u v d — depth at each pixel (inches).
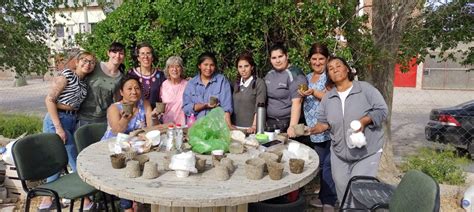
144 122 150.4
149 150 125.1
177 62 165.0
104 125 162.6
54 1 312.7
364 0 217.0
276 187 96.4
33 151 135.6
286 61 156.0
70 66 165.9
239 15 178.1
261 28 181.9
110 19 213.9
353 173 137.3
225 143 124.6
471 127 262.1
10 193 179.6
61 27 345.7
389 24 191.8
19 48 299.9
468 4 203.9
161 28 193.6
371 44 186.5
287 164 115.0
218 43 186.9
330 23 181.3
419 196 95.1
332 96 136.0
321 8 177.8
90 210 167.5
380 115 129.8
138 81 145.7
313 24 181.6
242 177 103.5
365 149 133.5
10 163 176.2
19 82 759.1
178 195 90.3
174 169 102.9
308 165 115.3
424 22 204.8
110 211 164.7
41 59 311.6
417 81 781.9
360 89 132.3
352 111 131.4
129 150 116.0
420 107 551.2
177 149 125.0
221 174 100.8
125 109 135.5
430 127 281.4
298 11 182.2
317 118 152.1
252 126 157.2
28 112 476.1
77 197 127.5
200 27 183.2
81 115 167.6
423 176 98.1
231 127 151.3
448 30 211.2
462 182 195.6
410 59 214.1
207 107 157.0
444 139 273.3
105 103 168.1
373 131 133.4
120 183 97.7
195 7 183.0
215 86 159.8
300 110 154.7
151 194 90.7
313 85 155.9
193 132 126.9
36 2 303.7
